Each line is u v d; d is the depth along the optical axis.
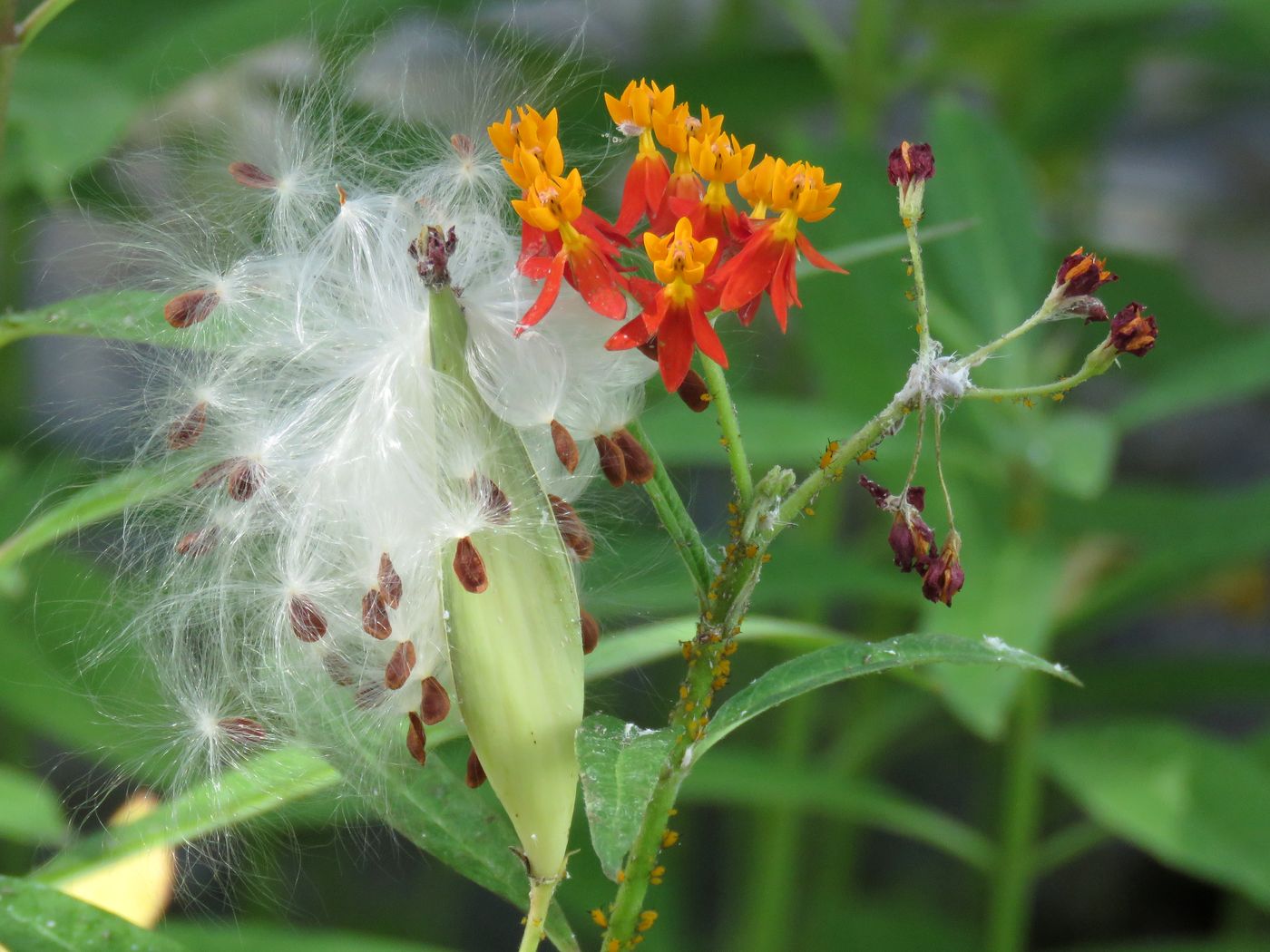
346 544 0.47
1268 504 0.77
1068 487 0.69
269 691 0.49
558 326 0.48
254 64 0.67
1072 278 0.46
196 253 0.50
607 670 0.52
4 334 0.50
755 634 0.53
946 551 0.47
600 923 0.48
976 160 0.82
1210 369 0.79
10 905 0.49
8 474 0.67
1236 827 0.71
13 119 0.61
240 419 0.48
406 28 0.69
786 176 0.47
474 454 0.47
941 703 0.87
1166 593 0.83
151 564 0.50
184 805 0.50
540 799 0.47
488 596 0.47
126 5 0.83
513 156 0.47
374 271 0.48
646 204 0.48
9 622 0.62
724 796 0.75
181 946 0.49
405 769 0.50
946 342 0.80
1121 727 0.76
